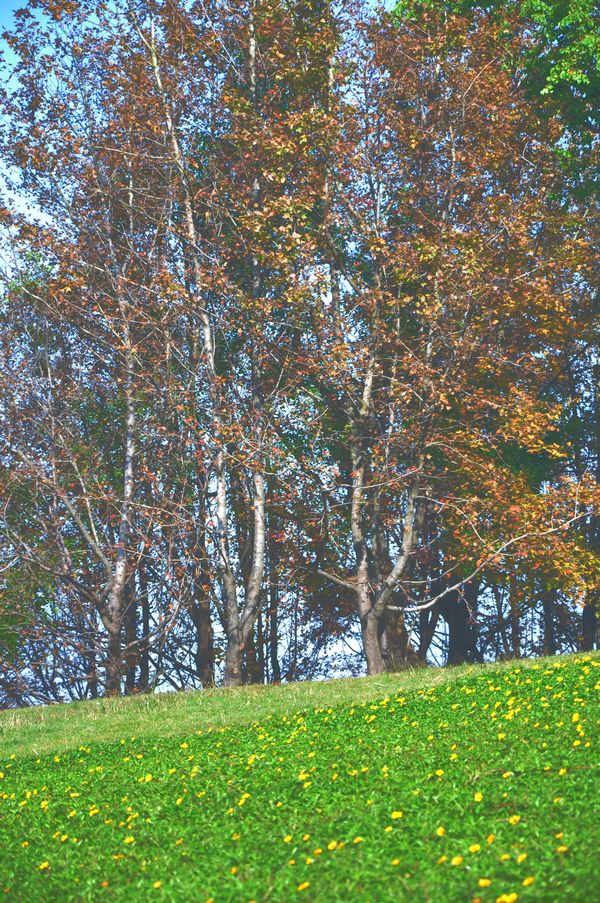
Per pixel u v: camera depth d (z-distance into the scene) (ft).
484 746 38.81
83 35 95.20
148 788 41.65
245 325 87.30
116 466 107.45
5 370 94.84
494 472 85.51
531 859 23.89
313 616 115.96
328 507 91.04
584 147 94.68
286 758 42.52
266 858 28.50
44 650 106.22
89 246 94.58
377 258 86.07
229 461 89.61
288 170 86.28
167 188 92.79
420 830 28.22
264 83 95.61
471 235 83.92
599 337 101.19
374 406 89.35
